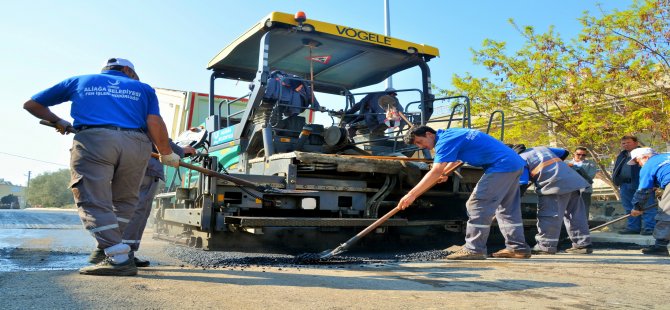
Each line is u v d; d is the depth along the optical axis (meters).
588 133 9.77
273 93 6.00
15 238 6.72
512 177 4.62
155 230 7.54
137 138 3.12
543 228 5.30
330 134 5.95
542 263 4.32
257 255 4.82
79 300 2.21
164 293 2.43
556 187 5.14
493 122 11.95
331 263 4.26
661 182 5.34
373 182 6.04
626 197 7.71
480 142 4.55
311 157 5.20
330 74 8.05
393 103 6.76
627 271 3.76
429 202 6.65
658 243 5.29
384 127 6.84
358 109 7.02
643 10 9.02
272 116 5.96
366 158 5.49
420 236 6.63
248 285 2.77
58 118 3.37
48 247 5.47
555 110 10.51
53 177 65.88
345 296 2.52
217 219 5.08
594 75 9.75
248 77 7.95
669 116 8.94
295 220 4.95
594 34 9.56
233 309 2.12
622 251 5.87
